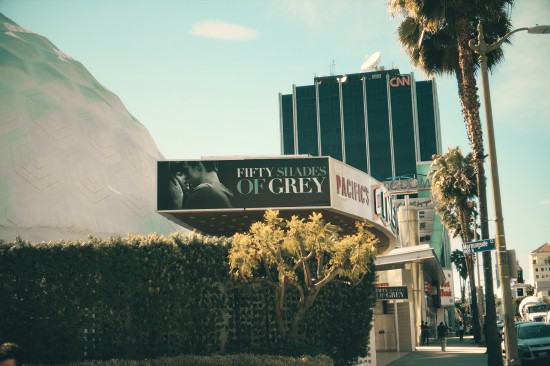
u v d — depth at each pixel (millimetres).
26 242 15531
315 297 18516
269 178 24047
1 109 35188
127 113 47000
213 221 26312
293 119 169250
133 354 15625
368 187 28016
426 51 26641
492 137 16031
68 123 38219
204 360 14758
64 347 15016
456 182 44688
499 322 52906
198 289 16781
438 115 164375
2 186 32250
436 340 61156
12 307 14953
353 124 166500
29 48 42031
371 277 20312
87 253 15578
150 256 16172
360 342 19688
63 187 34656
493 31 25078
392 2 25109
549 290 115938
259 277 17734
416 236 62531
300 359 15344
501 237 15531
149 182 41062
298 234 16516
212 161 24000
